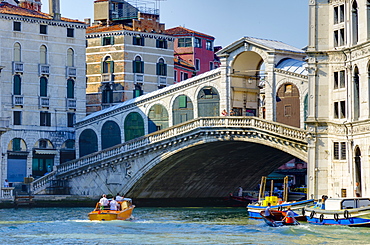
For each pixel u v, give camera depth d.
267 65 82.00
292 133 75.25
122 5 109.06
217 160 87.81
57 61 97.06
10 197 83.38
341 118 69.25
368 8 65.62
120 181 86.38
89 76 104.56
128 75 103.00
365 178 65.50
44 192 88.62
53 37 96.88
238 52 84.62
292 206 66.62
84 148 95.81
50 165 96.62
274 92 81.69
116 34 103.00
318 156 69.94
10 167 94.06
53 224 64.25
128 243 53.84
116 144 93.56
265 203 69.25
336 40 69.69
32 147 95.31
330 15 69.88
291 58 83.75
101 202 68.31
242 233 58.38
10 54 94.12
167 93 90.12
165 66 106.06
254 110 87.88
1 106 93.06
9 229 60.88
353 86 67.69
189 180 90.44
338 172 69.19
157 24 106.50
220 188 94.81
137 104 92.25
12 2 104.12
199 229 61.06
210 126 79.88
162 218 71.00
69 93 98.00
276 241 54.22
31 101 95.31
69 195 85.81
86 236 57.09
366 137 65.31
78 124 96.12
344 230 58.38
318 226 60.75
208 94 87.31
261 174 96.50
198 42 121.06
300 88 79.88
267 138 77.06
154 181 87.38
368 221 58.47
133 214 76.00
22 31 94.88
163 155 83.56
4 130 83.44
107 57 103.69
